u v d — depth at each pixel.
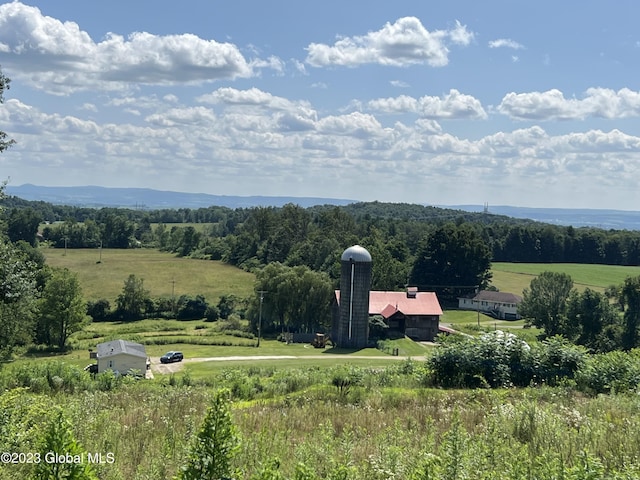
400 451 8.91
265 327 83.75
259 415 14.18
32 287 29.58
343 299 71.00
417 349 67.94
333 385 22.80
